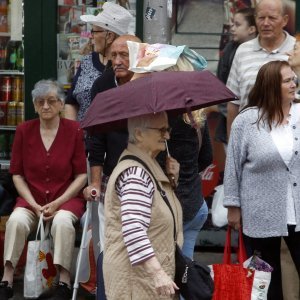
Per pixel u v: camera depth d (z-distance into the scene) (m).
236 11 17.78
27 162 15.63
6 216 16.52
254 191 12.72
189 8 17.94
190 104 9.42
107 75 13.01
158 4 13.39
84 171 15.66
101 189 12.73
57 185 15.62
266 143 12.58
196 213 11.84
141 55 10.95
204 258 17.80
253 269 11.84
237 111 16.36
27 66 18.28
